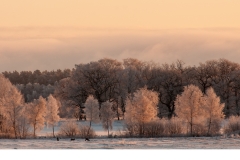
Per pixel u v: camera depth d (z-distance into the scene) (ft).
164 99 526.16
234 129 347.97
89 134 337.93
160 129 339.57
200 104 346.33
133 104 344.69
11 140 317.01
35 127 349.61
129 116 343.26
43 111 350.02
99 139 320.29
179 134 337.31
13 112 343.26
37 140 316.40
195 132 341.82
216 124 344.69
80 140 313.12
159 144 279.90
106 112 368.07
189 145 273.95
